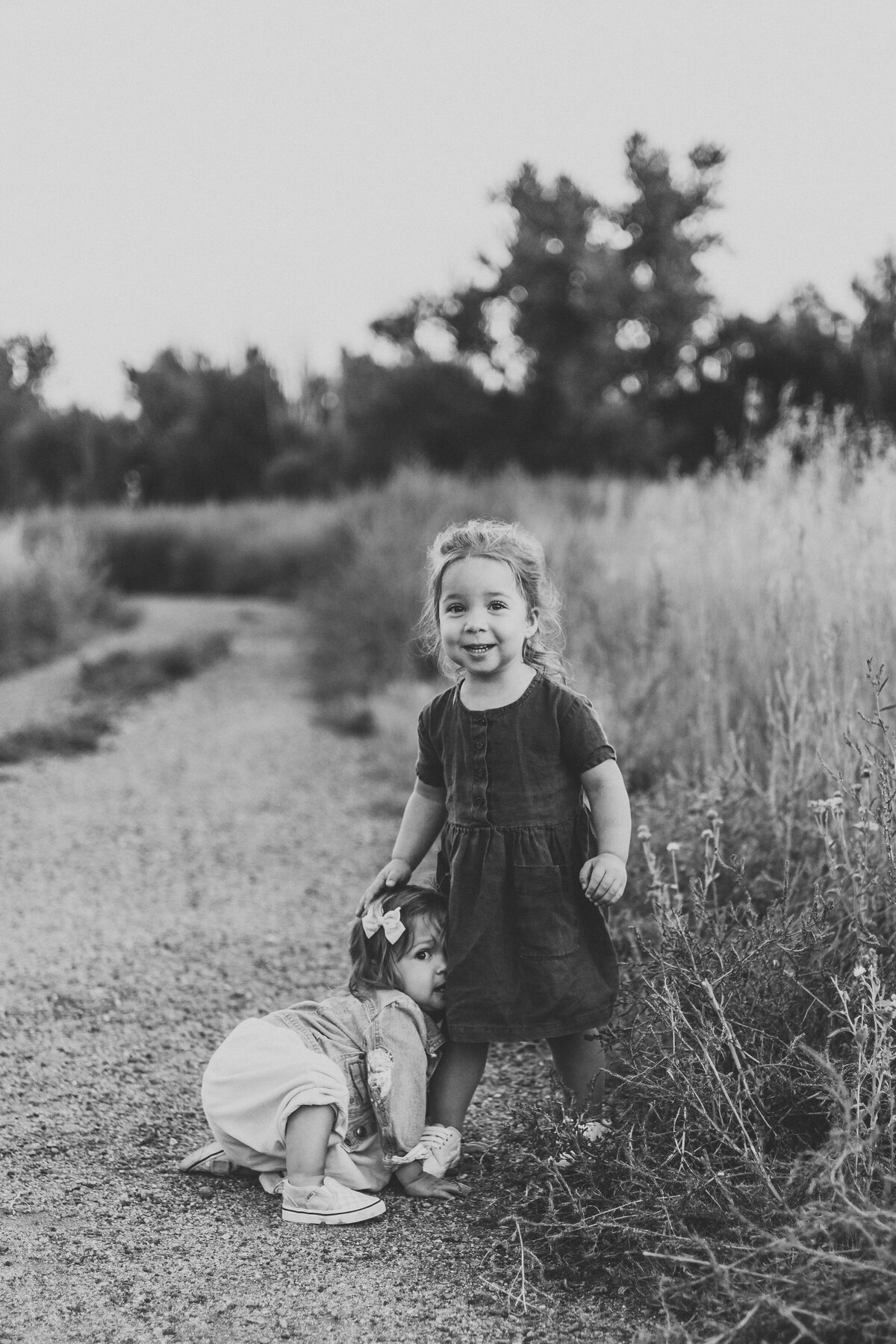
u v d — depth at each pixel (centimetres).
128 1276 251
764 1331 213
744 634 558
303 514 2870
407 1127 286
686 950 286
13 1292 245
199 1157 299
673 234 3284
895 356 2080
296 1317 235
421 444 3434
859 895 304
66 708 1150
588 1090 296
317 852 628
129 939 484
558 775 289
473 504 1470
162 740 977
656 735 562
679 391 3130
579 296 3212
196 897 548
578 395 3188
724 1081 266
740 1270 216
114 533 2720
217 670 1454
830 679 422
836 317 2225
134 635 1847
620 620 714
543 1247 256
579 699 293
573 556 866
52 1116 332
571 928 286
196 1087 351
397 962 295
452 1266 253
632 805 473
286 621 2022
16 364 4200
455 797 294
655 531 752
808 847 395
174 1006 412
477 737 290
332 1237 266
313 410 4781
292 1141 277
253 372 4491
